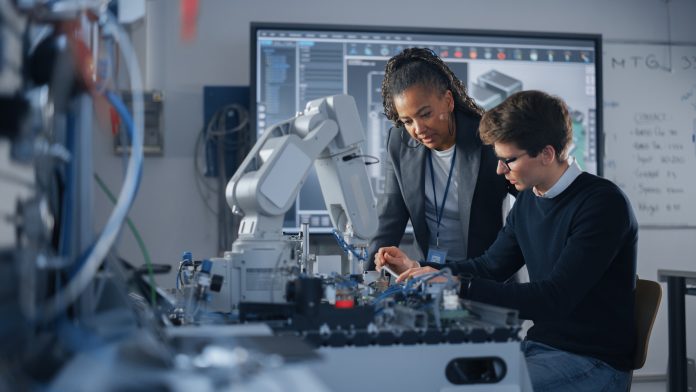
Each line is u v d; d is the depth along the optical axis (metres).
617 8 4.19
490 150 2.43
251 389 0.69
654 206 4.19
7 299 0.85
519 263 2.17
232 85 3.86
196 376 0.72
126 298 1.12
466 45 3.92
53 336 0.88
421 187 2.57
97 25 1.04
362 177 1.75
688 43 4.24
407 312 1.28
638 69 4.21
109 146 3.40
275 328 1.23
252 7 3.88
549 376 1.70
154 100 3.66
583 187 1.84
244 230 1.61
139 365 0.75
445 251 2.36
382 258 1.94
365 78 3.83
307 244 1.94
